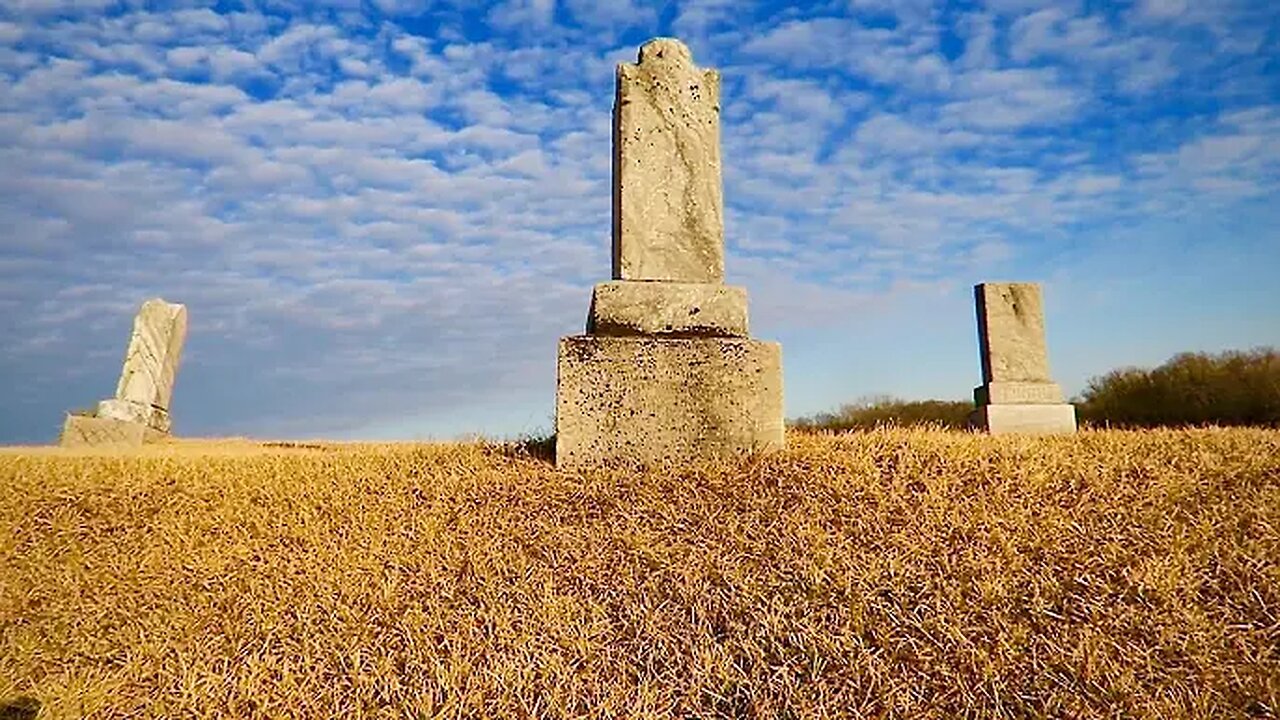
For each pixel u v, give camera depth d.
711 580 4.85
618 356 7.11
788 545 5.12
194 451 10.21
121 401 14.05
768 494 5.98
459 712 3.95
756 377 7.23
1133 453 7.06
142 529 6.46
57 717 4.07
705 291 7.38
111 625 5.04
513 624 4.59
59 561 5.98
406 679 4.24
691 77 7.93
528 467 7.17
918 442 7.38
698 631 4.39
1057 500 5.75
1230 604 4.34
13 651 4.79
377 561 5.48
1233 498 5.69
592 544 5.43
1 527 6.54
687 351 7.18
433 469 7.41
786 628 4.31
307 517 6.36
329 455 8.66
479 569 5.21
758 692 3.92
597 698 3.98
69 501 7.13
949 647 4.07
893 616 4.33
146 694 4.29
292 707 4.05
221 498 7.00
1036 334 13.59
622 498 6.18
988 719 3.66
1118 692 3.69
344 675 4.29
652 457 6.99
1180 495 5.76
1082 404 19.16
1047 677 3.82
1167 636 4.04
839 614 4.37
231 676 4.37
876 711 3.76
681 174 7.71
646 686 4.02
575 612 4.65
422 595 5.02
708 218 7.69
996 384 13.20
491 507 6.26
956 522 5.29
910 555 4.90
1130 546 4.94
